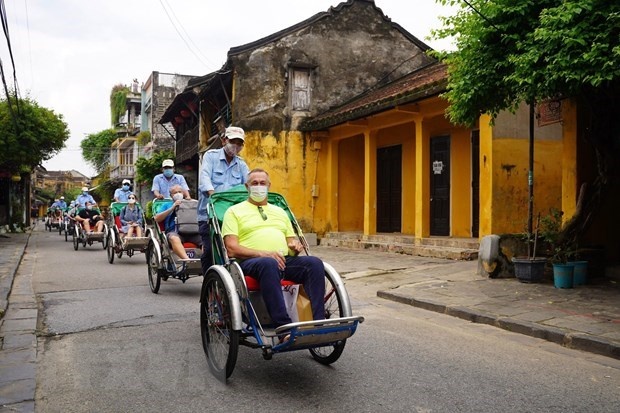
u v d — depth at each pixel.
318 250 14.98
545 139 10.95
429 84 11.54
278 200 5.48
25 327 6.03
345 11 18.12
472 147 13.06
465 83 7.37
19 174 24.16
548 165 10.96
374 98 15.43
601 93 7.76
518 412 3.71
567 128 8.98
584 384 4.28
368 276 9.96
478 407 3.78
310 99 17.48
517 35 6.71
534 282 8.38
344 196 17.47
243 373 4.51
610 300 7.09
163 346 5.31
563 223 8.88
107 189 47.34
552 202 10.98
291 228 4.97
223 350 4.43
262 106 17.00
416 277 9.55
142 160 28.91
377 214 16.81
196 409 3.74
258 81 17.05
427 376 4.43
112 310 7.00
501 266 8.97
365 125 15.22
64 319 6.49
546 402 3.89
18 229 26.56
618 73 5.58
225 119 18.64
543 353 5.16
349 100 17.92
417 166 13.34
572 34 5.75
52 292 8.46
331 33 17.88
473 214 13.03
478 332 5.98
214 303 4.56
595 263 8.80
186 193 8.47
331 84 17.73
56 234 26.02
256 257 4.35
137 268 11.66
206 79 20.53
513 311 6.57
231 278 4.24
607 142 8.05
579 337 5.33
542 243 9.02
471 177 13.07
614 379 4.41
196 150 22.78
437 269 10.28
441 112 12.43
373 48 18.39
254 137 16.86
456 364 4.76
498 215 10.59
